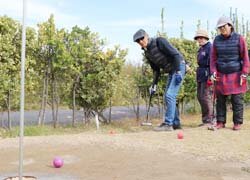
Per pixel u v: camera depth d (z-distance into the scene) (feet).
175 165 16.24
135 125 32.91
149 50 23.73
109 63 32.40
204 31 25.21
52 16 30.71
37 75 31.27
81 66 31.81
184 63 23.80
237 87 23.15
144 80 35.53
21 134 13.33
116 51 32.73
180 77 23.49
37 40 30.48
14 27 29.32
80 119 38.04
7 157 18.02
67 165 16.65
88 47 32.07
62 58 30.63
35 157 17.95
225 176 14.80
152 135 21.88
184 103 38.45
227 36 23.08
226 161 16.74
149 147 19.01
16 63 29.40
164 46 23.31
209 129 23.32
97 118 31.63
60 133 28.12
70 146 19.65
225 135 21.72
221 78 23.48
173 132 22.80
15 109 32.63
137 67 35.78
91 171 15.74
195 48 36.06
